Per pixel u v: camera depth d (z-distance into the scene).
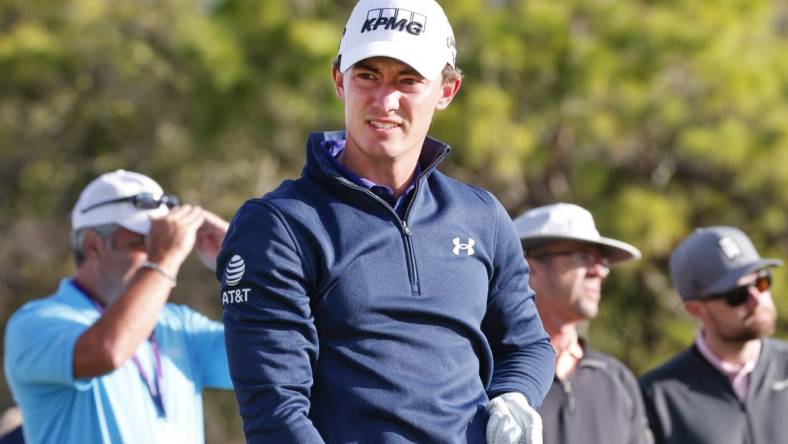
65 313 17.06
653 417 20.47
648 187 48.53
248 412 10.84
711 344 20.81
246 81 44.88
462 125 43.03
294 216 11.08
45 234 57.78
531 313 12.23
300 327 10.91
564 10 45.47
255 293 10.93
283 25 45.19
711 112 47.91
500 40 43.66
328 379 10.94
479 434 11.07
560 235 18.34
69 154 57.50
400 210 11.52
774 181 47.03
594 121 45.53
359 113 11.33
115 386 16.67
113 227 17.61
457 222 11.59
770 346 21.06
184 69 51.88
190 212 17.23
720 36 45.78
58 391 16.56
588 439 18.02
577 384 18.33
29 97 56.78
